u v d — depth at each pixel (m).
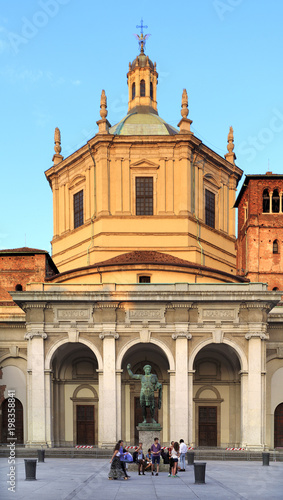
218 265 62.69
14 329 55.34
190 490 26.59
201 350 54.00
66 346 51.50
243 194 63.97
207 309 50.06
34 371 48.97
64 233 64.56
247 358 49.50
